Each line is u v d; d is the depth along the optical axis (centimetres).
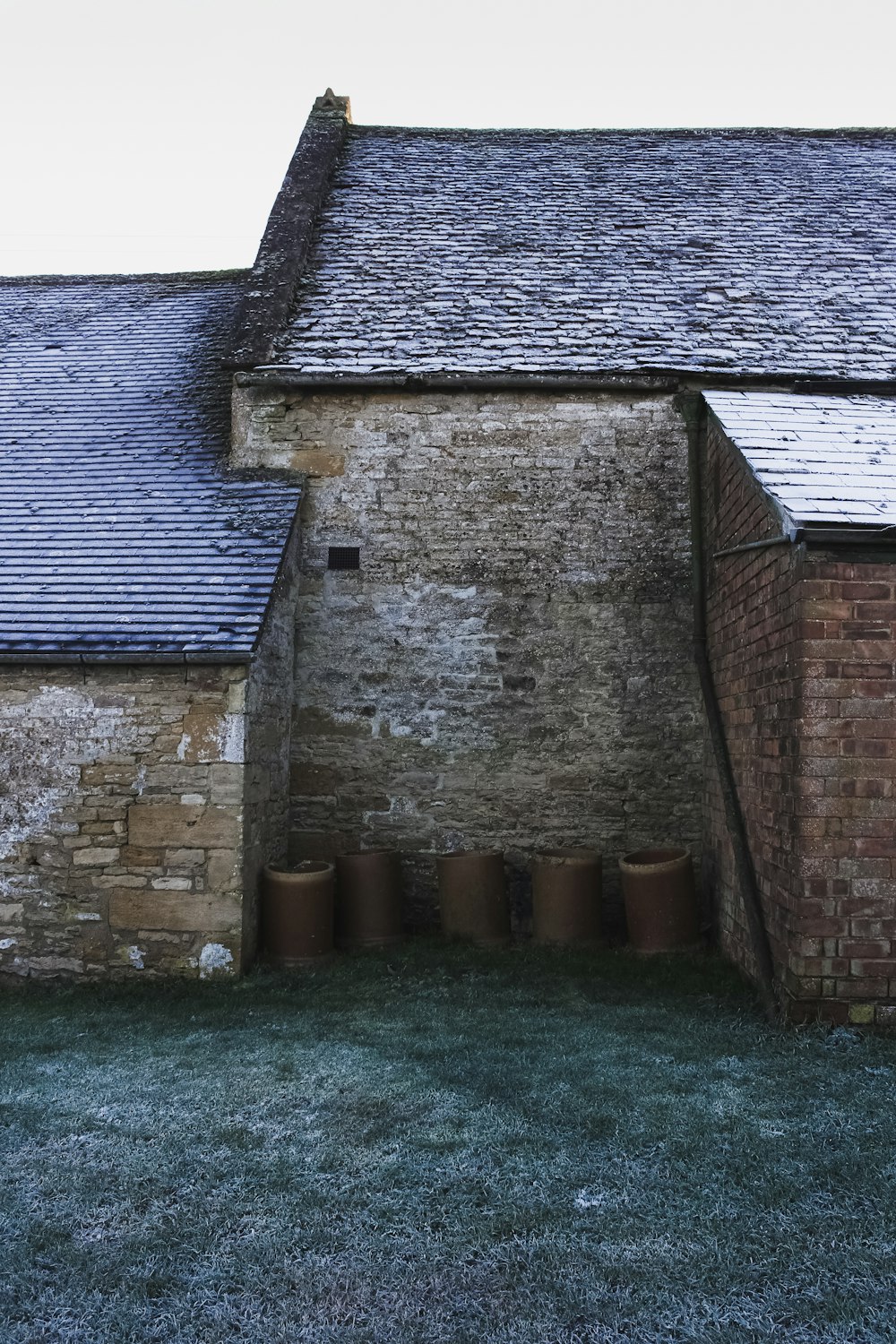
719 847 741
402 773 823
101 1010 599
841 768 524
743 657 664
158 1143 404
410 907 816
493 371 827
